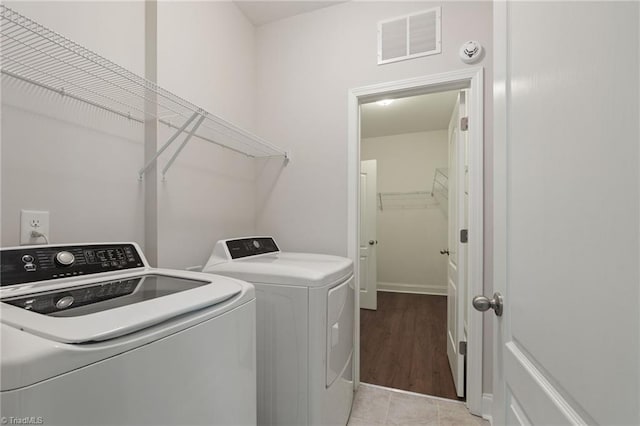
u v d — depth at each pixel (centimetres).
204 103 167
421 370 223
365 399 184
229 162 191
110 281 95
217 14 179
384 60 186
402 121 405
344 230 193
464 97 184
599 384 40
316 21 203
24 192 99
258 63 220
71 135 113
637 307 34
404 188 468
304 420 120
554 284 53
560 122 51
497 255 83
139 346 55
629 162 35
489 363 166
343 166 194
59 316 58
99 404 49
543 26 58
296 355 122
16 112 98
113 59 125
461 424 160
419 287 463
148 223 140
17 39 84
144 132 141
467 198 180
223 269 138
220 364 76
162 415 59
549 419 53
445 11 174
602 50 40
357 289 192
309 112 204
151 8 138
